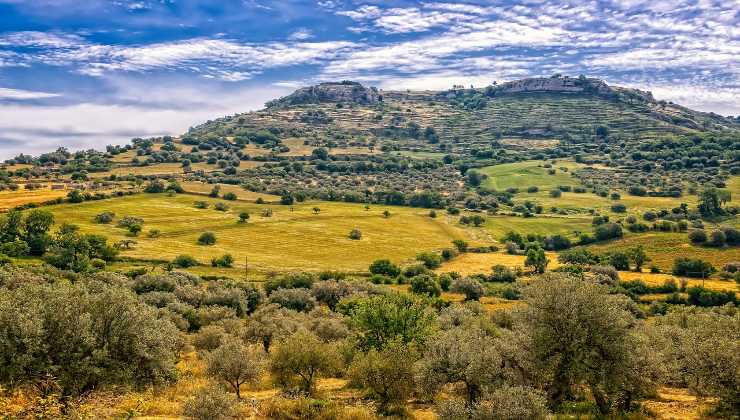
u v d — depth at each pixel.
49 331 24.41
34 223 126.94
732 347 28.30
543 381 31.08
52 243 114.62
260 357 39.19
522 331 32.19
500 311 64.06
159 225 152.75
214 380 33.00
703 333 33.78
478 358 30.64
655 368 30.16
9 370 22.22
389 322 45.03
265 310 67.44
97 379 24.89
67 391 24.05
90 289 29.86
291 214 179.75
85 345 24.50
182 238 144.50
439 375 31.17
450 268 134.50
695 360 29.53
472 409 26.08
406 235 166.50
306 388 36.47
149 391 28.75
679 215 175.25
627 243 150.75
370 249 149.50
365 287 97.50
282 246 146.50
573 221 182.00
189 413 25.97
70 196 164.75
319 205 199.00
